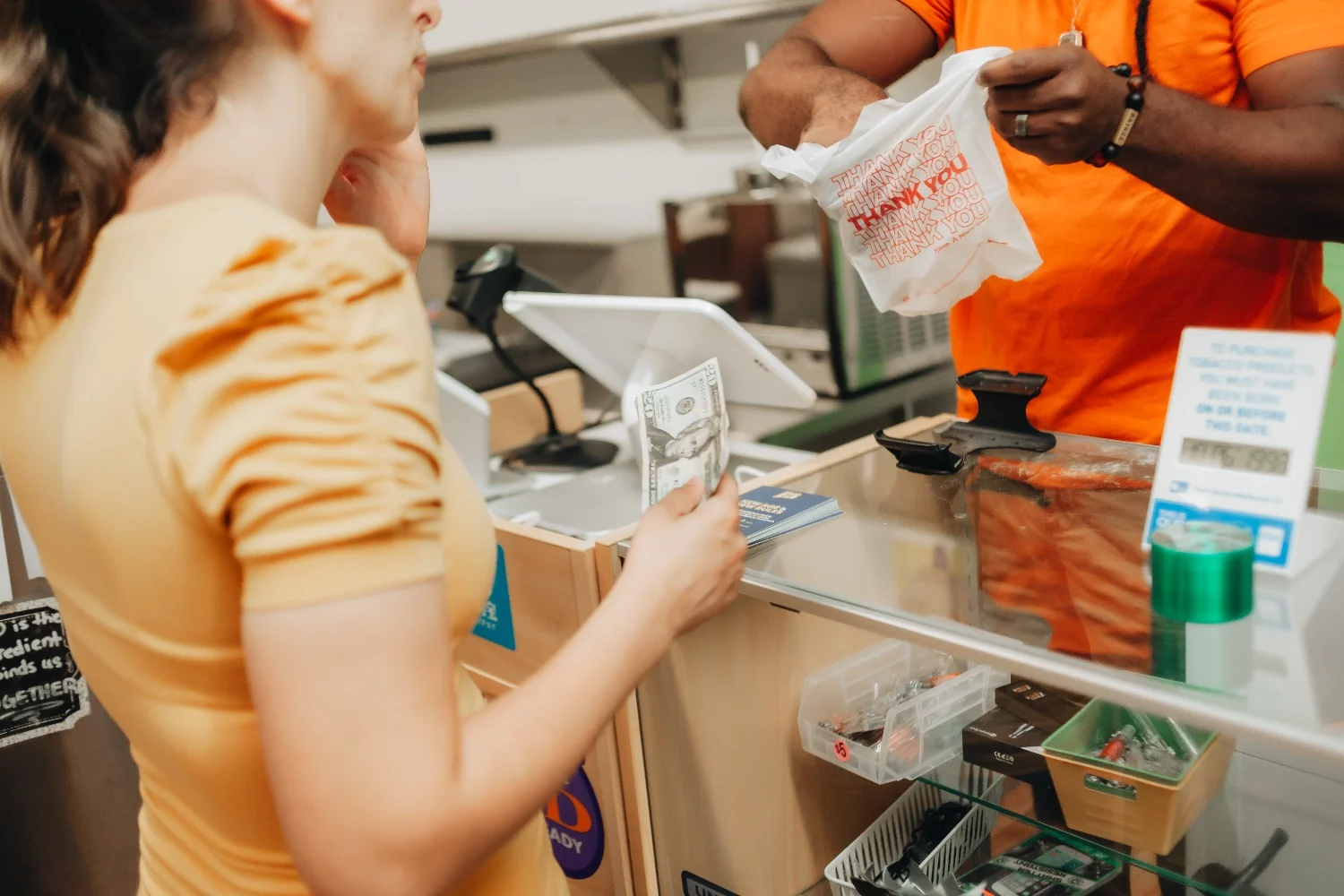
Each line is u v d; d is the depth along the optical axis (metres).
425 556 0.58
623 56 3.01
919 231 1.23
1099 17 1.43
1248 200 1.24
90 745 1.68
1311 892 0.96
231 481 0.54
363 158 1.04
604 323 1.67
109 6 0.60
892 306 1.32
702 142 2.95
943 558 1.06
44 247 0.63
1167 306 1.46
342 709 0.54
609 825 1.34
